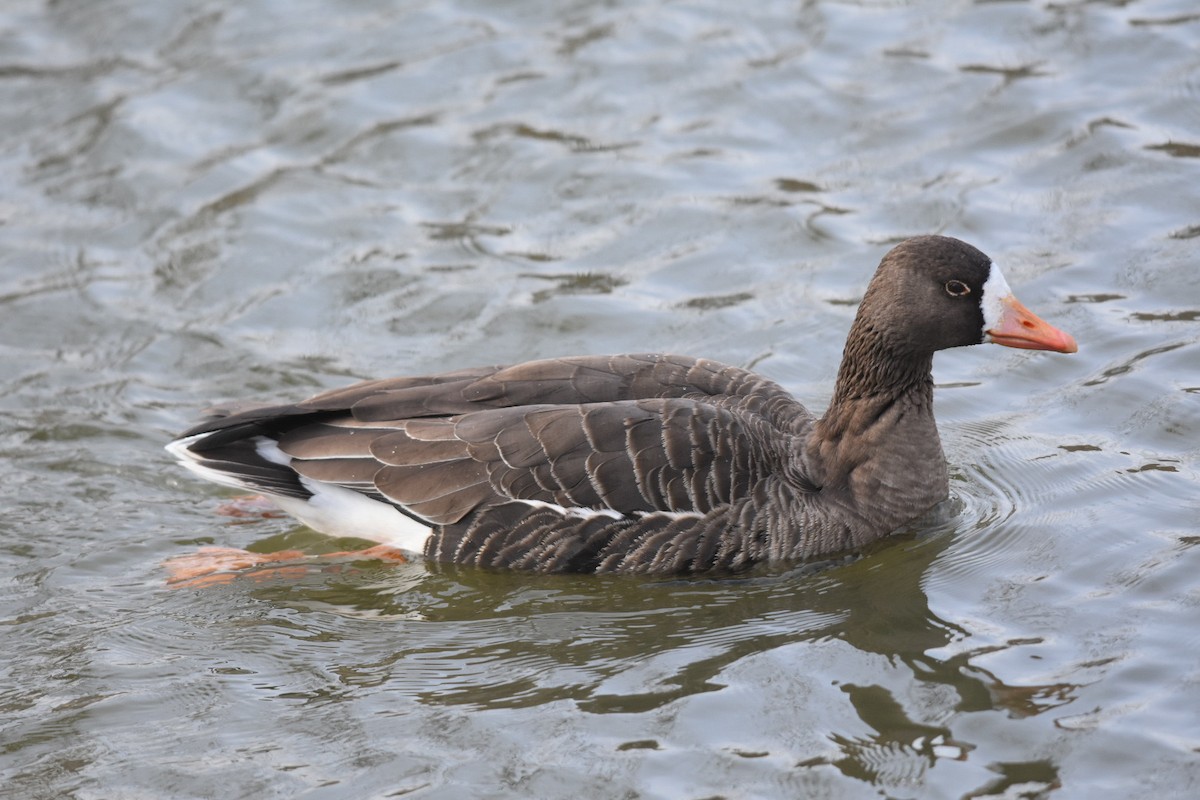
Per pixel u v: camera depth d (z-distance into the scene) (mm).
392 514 13711
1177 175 18844
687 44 22438
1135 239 17906
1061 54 21391
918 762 10641
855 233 18688
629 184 19844
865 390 13953
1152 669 11430
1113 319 16672
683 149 20391
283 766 10961
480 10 23547
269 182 20125
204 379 16734
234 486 13867
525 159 20391
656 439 13297
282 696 11859
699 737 11078
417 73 22094
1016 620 12367
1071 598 12570
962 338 13789
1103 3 22391
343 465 13562
